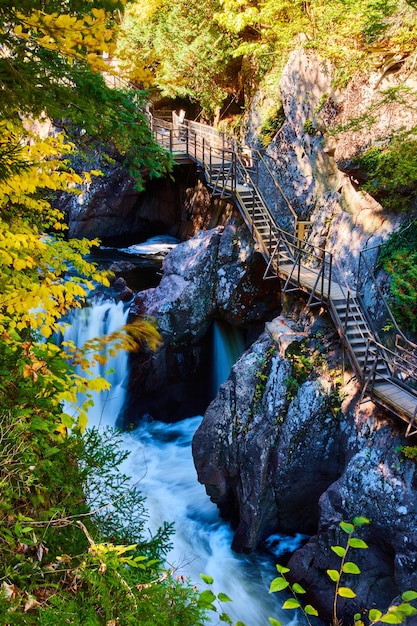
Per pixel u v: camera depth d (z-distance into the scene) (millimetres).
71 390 4039
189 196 21047
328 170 14344
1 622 2398
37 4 3273
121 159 21891
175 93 19719
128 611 2691
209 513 12258
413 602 8055
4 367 3609
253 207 14703
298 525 11500
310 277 12867
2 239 4371
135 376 15094
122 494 4449
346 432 10609
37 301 4453
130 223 23531
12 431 3227
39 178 4914
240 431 11500
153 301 15242
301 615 9703
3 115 4113
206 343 15867
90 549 2939
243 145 18109
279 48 16734
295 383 11375
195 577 10477
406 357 10766
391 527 8930
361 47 13328
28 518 3041
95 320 15789
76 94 4582
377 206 12469
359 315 11562
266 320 15234
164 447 14539
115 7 3639
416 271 10828
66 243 5625
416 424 9305
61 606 2559
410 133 10875
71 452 4105
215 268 15375
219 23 17531
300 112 14906
